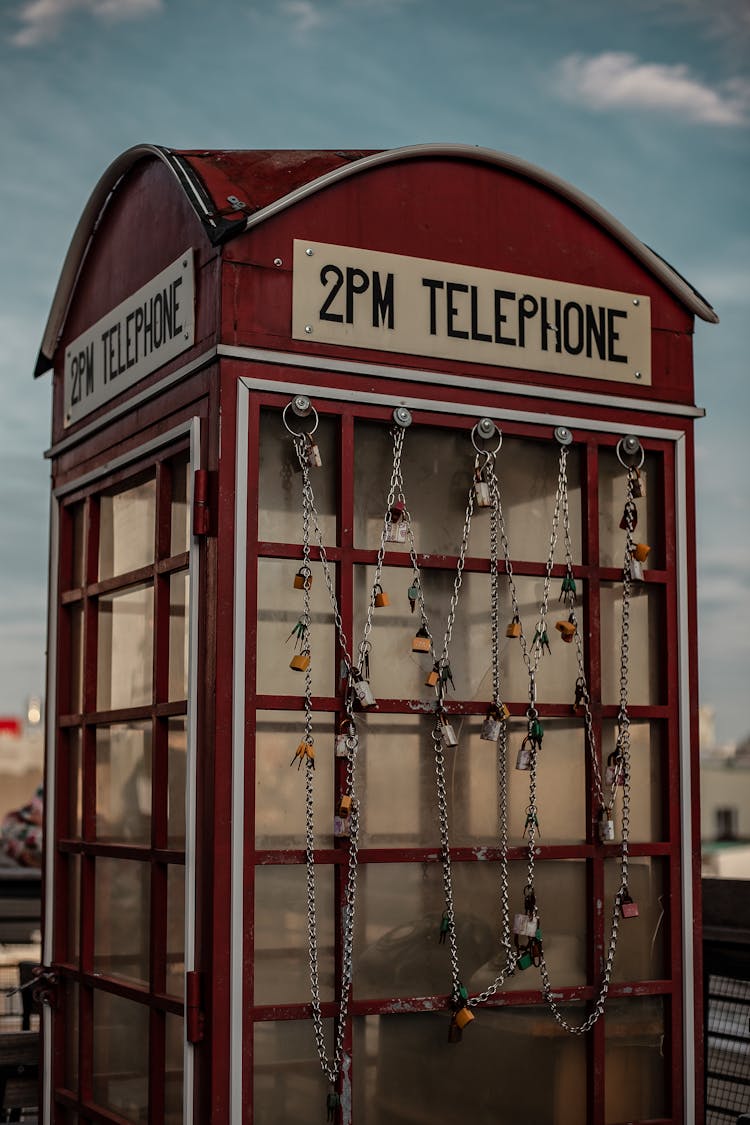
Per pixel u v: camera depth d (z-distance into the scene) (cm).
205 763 406
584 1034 458
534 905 445
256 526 414
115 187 499
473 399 450
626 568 473
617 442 475
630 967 466
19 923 773
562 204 472
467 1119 437
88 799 491
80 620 520
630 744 475
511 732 455
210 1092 393
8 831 952
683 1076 466
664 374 486
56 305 540
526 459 466
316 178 427
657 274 486
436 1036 435
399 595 443
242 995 399
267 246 422
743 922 570
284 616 423
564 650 467
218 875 398
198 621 412
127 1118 452
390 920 431
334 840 422
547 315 465
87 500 510
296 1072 411
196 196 421
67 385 537
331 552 428
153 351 458
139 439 466
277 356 419
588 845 461
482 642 455
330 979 419
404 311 441
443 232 450
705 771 3322
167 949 432
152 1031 429
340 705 424
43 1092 505
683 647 481
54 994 502
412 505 447
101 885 482
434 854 436
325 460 434
